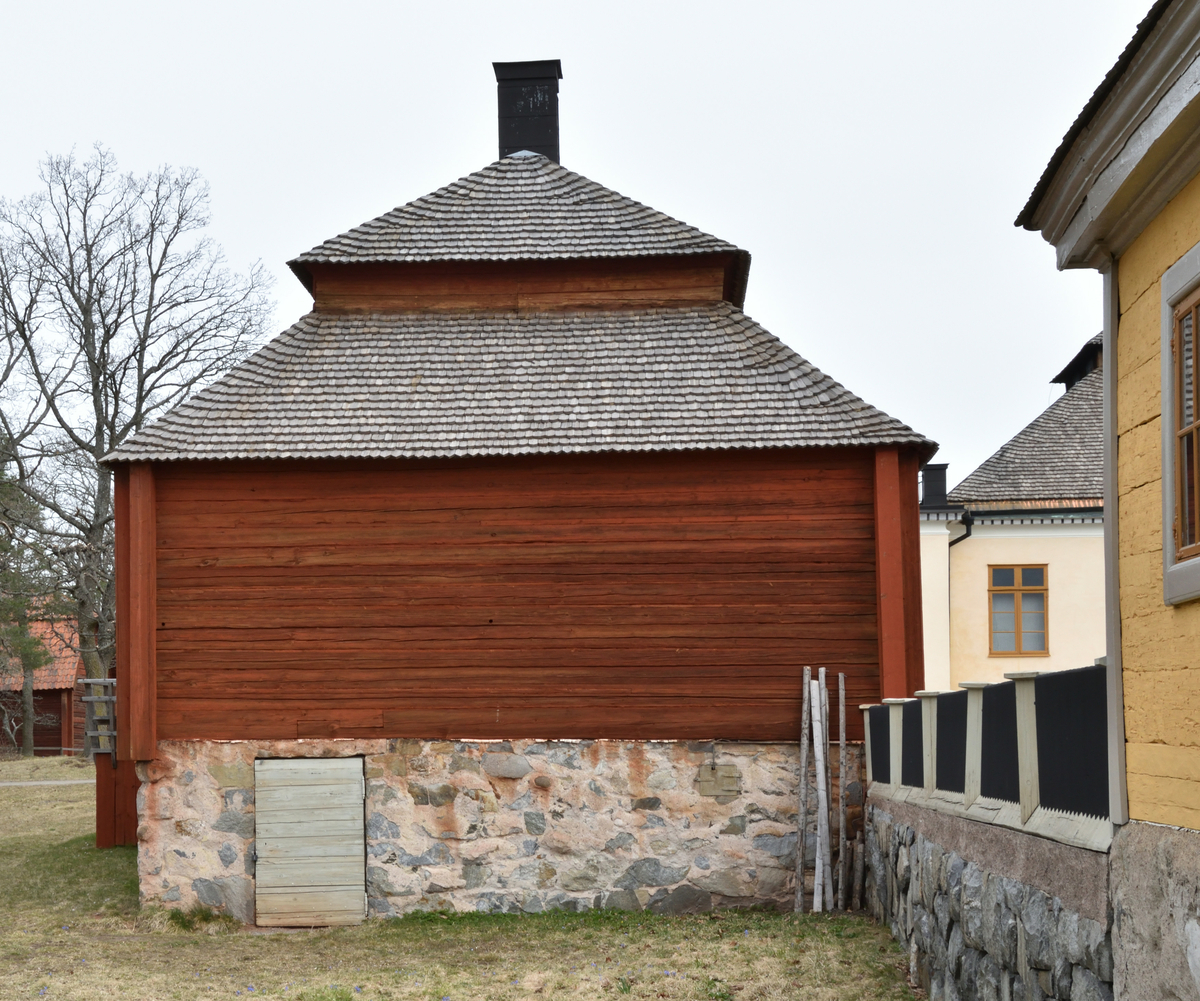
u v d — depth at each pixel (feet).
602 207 47.73
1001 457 86.79
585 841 39.73
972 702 23.04
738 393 42.04
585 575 40.55
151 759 40.42
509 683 40.32
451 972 31.73
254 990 30.09
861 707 38.75
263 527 41.16
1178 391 14.08
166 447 40.96
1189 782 13.52
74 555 95.55
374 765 40.29
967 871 22.65
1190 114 12.98
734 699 39.91
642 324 45.11
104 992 29.96
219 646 40.81
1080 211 16.51
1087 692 16.55
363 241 46.37
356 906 39.83
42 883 45.55
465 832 39.99
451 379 43.34
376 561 40.91
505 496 40.98
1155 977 13.92
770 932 34.27
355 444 40.93
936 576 82.53
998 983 20.44
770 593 40.16
